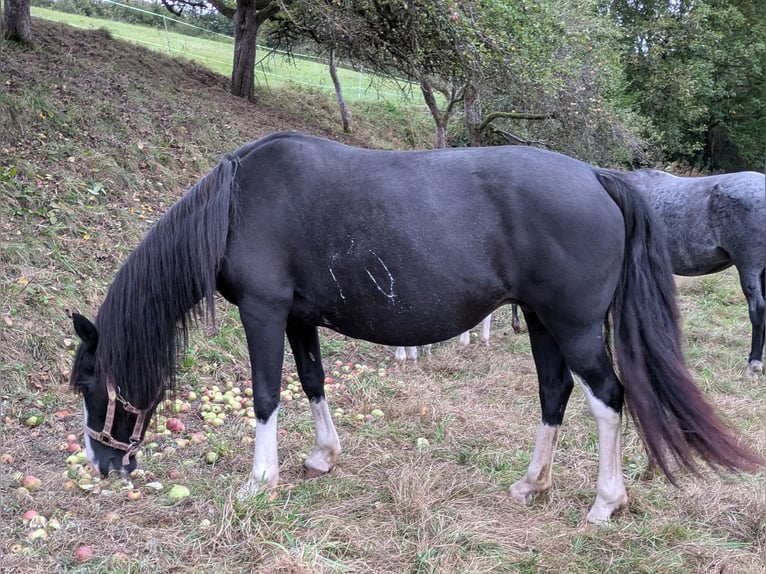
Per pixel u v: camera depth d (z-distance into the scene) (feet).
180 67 39.60
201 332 17.29
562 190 9.02
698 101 56.59
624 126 38.19
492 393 15.92
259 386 10.12
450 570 8.47
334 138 40.75
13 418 12.80
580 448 12.53
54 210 19.12
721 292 25.36
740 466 8.93
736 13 56.34
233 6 46.50
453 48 31.04
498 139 43.83
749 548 9.09
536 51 31.09
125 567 8.36
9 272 16.31
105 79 29.14
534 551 8.98
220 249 9.70
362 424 13.74
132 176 23.06
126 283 10.03
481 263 9.19
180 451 12.26
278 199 9.71
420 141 53.83
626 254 9.39
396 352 18.11
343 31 32.71
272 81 54.03
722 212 16.94
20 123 21.81
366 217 9.36
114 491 10.44
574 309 9.09
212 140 29.09
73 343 15.35
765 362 17.54
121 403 10.13
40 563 8.40
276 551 8.77
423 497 10.19
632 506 10.11
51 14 58.03
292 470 11.58
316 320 10.37
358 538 9.17
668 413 9.12
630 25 56.59
